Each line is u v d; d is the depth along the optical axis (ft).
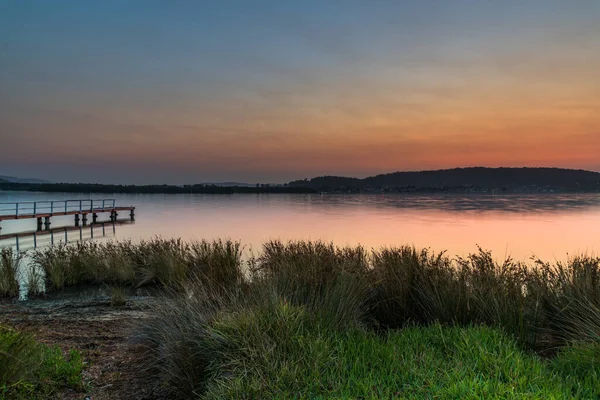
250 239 95.40
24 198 465.47
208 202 456.45
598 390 9.95
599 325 13.98
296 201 501.15
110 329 21.18
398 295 17.95
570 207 336.90
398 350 12.50
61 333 20.27
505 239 106.52
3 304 30.19
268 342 12.39
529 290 17.15
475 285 17.30
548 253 78.07
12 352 12.23
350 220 180.55
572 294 15.98
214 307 15.72
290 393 10.52
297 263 21.33
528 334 15.29
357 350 12.35
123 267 39.17
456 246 89.56
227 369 11.96
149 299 30.22
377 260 22.67
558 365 11.82
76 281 38.29
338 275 17.89
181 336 13.93
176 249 40.65
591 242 100.68
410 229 134.82
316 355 11.80
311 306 15.23
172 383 13.14
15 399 11.74
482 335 13.17
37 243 91.66
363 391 10.29
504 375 10.78
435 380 10.53
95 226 143.84
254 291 16.71
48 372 13.76
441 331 13.57
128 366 15.25
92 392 13.07
